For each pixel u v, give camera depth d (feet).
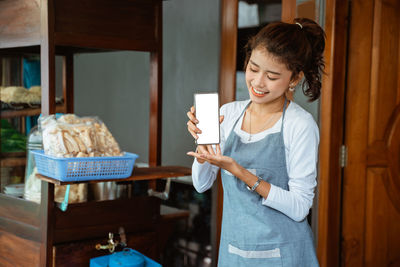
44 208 6.06
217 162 4.41
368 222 8.64
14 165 8.66
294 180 4.57
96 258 6.36
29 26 6.37
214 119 4.47
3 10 6.87
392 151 8.70
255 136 4.79
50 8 6.07
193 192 11.27
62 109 9.01
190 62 11.68
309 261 4.69
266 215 4.58
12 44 6.73
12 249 6.69
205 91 11.26
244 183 4.74
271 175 4.66
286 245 4.55
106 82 14.52
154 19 7.37
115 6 6.85
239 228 4.70
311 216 8.27
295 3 8.24
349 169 8.32
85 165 5.58
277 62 4.20
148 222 7.25
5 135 8.71
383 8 8.36
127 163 5.93
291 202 4.45
